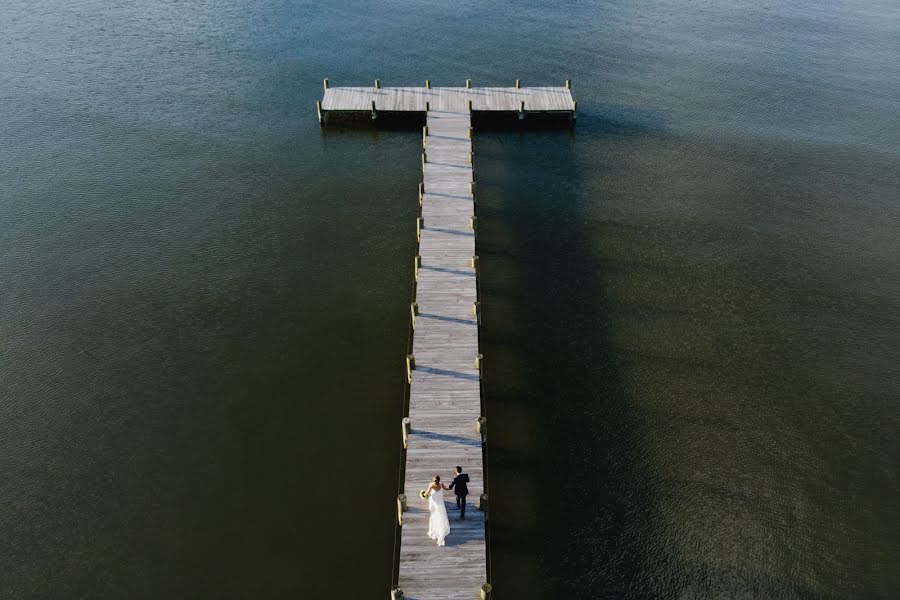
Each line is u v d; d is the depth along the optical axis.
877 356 25.66
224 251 30.52
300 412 22.94
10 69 48.44
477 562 16.92
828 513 20.11
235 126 41.72
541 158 39.16
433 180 33.53
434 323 24.47
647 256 30.88
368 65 50.69
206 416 22.75
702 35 58.06
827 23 61.38
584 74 50.19
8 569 18.22
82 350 25.22
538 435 22.30
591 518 19.83
